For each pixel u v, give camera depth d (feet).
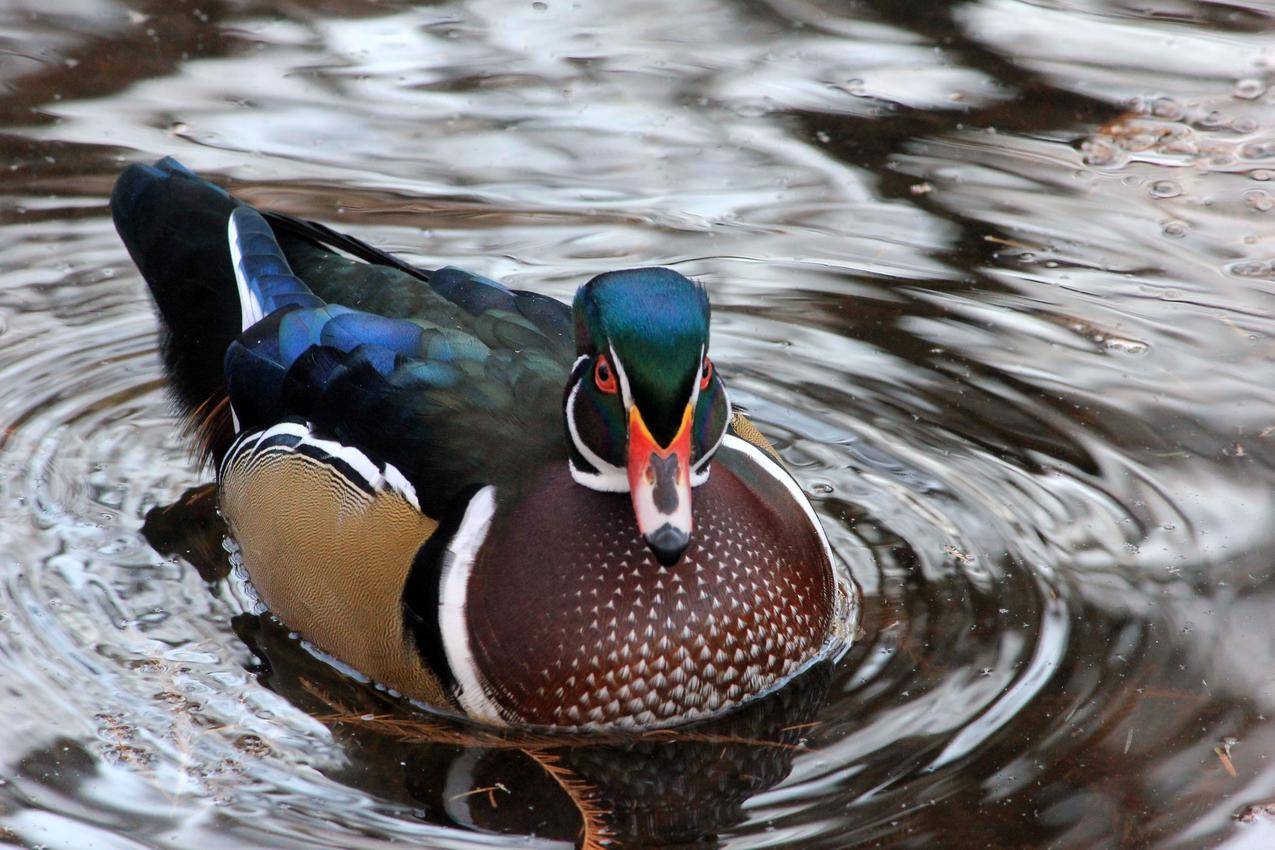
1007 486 36.24
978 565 33.91
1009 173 48.08
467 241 44.80
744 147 49.21
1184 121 50.70
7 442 38.19
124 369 41.24
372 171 47.91
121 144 48.67
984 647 31.40
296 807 27.35
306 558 31.37
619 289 27.50
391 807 27.53
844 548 34.55
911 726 29.32
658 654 29.25
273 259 35.19
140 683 30.40
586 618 29.04
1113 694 29.86
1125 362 40.27
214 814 27.04
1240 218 46.01
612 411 28.19
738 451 31.65
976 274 43.75
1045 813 26.89
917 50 54.70
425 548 29.53
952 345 41.14
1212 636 31.37
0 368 40.75
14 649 31.14
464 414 30.37
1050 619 32.12
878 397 39.47
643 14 56.85
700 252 44.55
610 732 29.73
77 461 37.73
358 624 30.40
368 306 33.78
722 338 41.63
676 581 29.22
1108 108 51.37
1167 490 35.78
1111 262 44.19
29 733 28.81
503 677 29.19
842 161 48.65
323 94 51.62
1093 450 37.27
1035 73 53.26
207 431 37.22
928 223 45.85
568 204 46.62
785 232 45.52
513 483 29.76
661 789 28.14
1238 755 28.14
